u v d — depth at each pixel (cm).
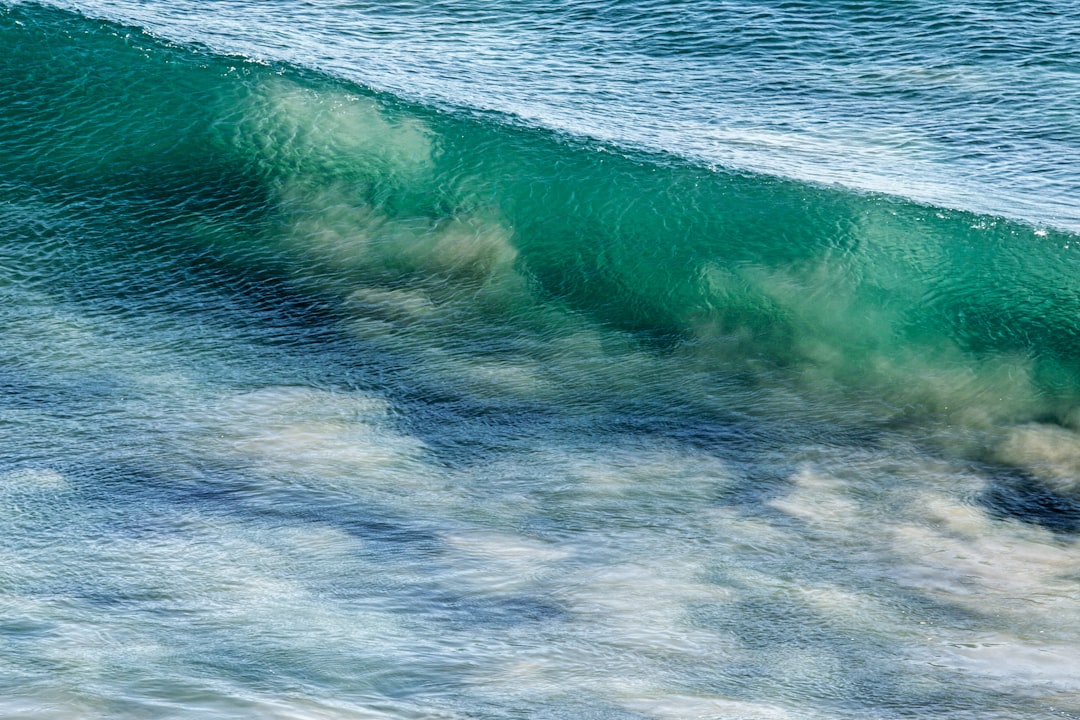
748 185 3238
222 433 2117
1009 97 3906
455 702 1353
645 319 2697
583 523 1895
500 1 4656
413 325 2612
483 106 3659
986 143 3606
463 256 2912
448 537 1817
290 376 2370
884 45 4291
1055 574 1795
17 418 2117
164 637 1467
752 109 3831
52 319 2525
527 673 1436
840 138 3625
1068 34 4338
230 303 2656
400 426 2206
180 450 2045
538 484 2022
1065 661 1539
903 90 3966
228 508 1859
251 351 2461
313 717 1293
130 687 1335
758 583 1725
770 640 1566
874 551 1845
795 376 2472
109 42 3778
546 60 4153
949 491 2062
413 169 3278
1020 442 2239
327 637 1494
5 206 3012
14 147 3278
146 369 2352
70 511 1816
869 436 2259
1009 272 2845
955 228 3019
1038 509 2014
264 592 1608
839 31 4397
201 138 3381
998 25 4412
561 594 1659
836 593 1708
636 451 2169
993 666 1523
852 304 2742
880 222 3052
